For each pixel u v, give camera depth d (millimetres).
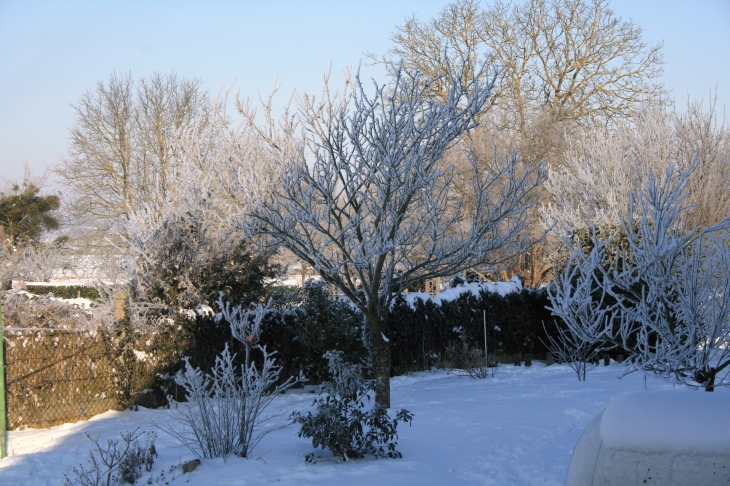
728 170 18219
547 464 6344
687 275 6199
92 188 30672
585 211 18781
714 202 16906
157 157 30234
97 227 30406
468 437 7512
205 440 6789
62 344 9484
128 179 30875
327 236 9141
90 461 6613
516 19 30453
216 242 12898
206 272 12922
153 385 10734
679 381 6359
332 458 6379
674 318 7293
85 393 9812
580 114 30766
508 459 6621
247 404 7004
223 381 7039
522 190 9289
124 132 30969
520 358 17406
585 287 6316
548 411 9047
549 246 25547
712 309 6141
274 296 14141
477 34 29969
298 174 8875
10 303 10500
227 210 9672
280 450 6875
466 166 24547
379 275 9461
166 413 10195
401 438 7465
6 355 8711
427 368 15789
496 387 12141
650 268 6133
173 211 12477
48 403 9211
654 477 3238
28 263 22734
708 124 18359
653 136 19172
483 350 16984
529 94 31141
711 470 3156
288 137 9297
